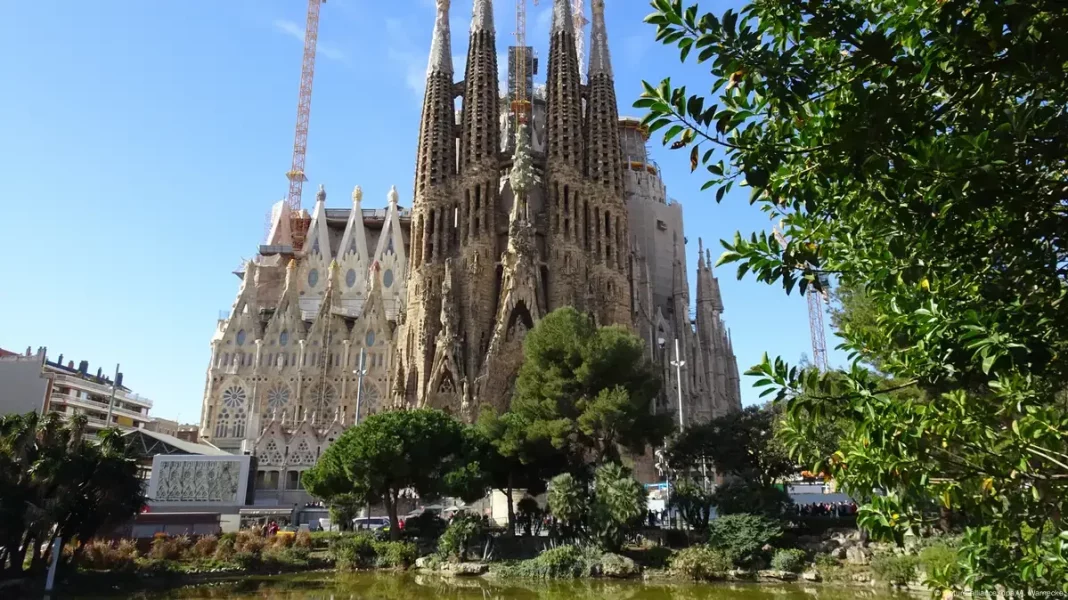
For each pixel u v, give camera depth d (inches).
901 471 303.7
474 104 4256.9
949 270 297.1
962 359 290.8
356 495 2100.1
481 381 3464.6
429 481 2010.3
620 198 4271.7
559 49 4424.2
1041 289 278.4
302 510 2906.0
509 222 4094.5
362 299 5467.5
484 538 1847.9
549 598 1273.4
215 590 1381.6
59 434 1380.4
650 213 5054.1
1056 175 248.5
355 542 1815.9
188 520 1919.3
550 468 2080.5
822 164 261.1
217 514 1977.1
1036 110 224.7
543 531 2085.4
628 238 4318.4
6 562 1414.9
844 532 1715.1
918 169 233.0
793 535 1738.4
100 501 1437.0
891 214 279.3
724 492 1761.8
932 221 264.5
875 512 337.7
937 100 261.3
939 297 305.6
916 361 323.9
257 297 5319.9
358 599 1262.3
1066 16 199.8
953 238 280.1
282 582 1517.0
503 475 2133.4
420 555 1817.2
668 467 2233.0
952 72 241.6
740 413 2158.0
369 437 1893.5
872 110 229.0
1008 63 217.0
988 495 303.1
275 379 4854.8
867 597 1218.0
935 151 227.1
